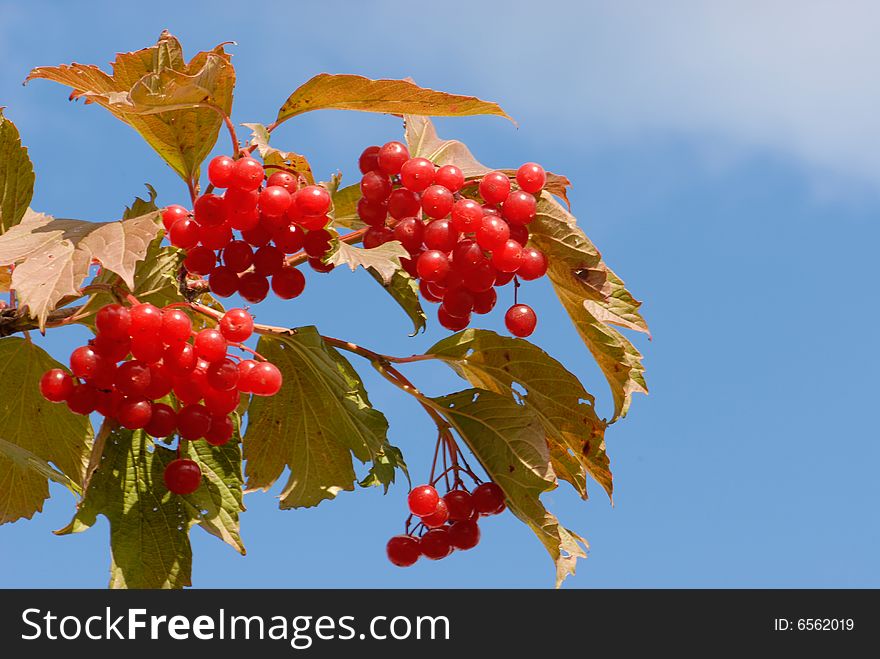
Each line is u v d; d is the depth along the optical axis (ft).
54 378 3.16
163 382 3.17
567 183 3.26
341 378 3.27
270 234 3.21
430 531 3.32
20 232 3.19
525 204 3.22
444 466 3.33
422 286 3.28
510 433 3.30
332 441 3.36
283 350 3.32
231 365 3.16
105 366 3.15
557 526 3.28
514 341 3.30
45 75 3.24
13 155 3.32
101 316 3.13
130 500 3.26
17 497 3.37
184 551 3.27
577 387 3.30
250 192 3.18
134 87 3.16
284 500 3.35
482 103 3.26
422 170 3.22
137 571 3.25
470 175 3.30
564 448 3.34
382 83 3.24
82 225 3.19
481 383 3.36
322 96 3.26
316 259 3.25
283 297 3.25
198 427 3.18
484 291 3.26
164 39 3.23
